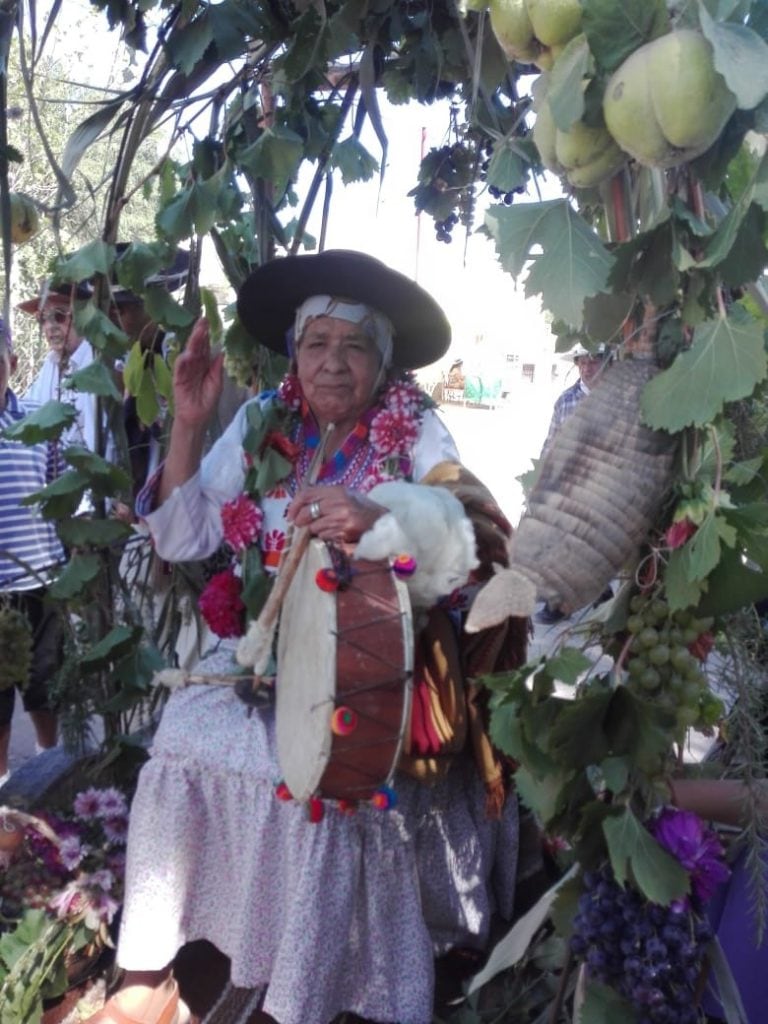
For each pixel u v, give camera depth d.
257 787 2.12
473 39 2.31
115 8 2.41
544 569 1.47
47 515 2.47
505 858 2.50
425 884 2.27
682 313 1.47
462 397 14.38
